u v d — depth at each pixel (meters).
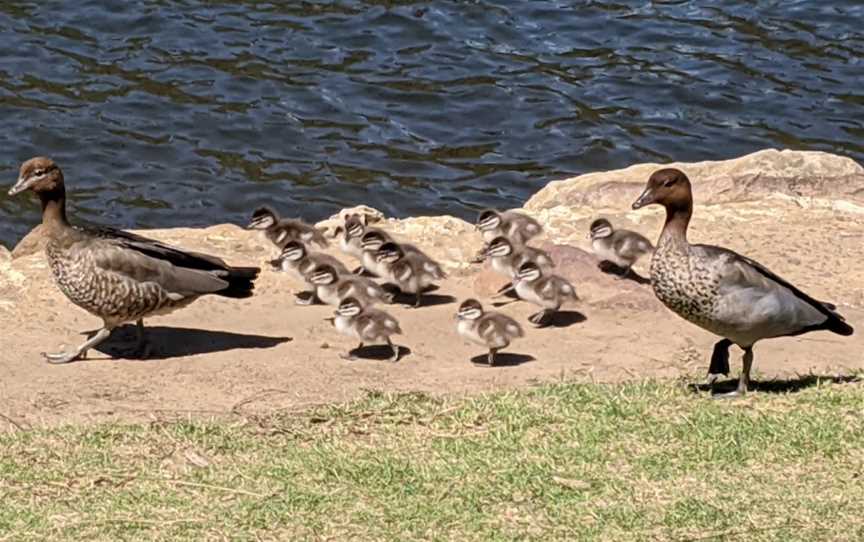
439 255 16.39
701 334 14.30
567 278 15.40
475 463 11.27
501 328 13.35
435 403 12.43
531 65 26.41
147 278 13.25
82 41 26.33
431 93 25.33
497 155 23.67
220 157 23.23
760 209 17.47
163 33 26.77
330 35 27.05
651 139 24.20
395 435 11.83
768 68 26.38
